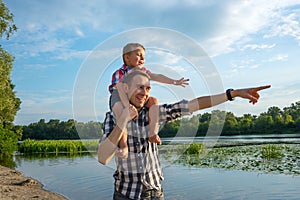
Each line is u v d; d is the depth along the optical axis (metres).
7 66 24.53
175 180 12.07
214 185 11.05
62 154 31.97
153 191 2.57
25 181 13.08
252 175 12.74
